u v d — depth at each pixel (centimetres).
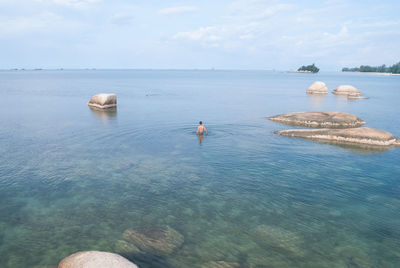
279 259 875
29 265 841
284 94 6712
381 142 2144
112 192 1324
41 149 1973
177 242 952
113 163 1702
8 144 2098
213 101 5128
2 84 9694
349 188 1388
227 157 1827
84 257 702
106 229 1027
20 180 1445
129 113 3628
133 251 902
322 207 1202
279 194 1316
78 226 1046
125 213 1140
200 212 1154
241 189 1366
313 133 2369
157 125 2828
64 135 2391
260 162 1739
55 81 12044
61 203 1218
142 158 1797
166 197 1281
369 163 1747
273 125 2892
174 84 10669
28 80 12775
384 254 905
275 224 1070
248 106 4447
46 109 3941
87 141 2195
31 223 1066
